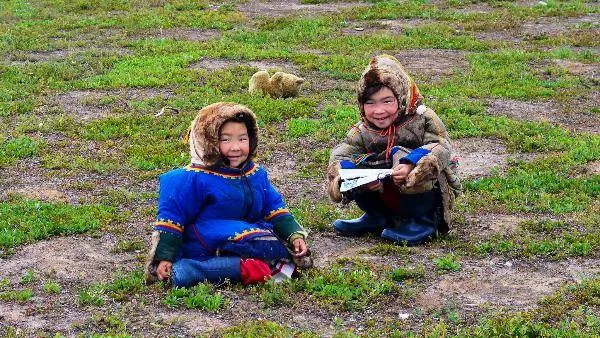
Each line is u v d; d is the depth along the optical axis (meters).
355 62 18.30
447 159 8.33
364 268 7.77
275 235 7.66
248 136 7.55
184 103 14.83
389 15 24.14
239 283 7.40
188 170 7.47
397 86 8.32
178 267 7.29
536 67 18.12
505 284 7.59
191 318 6.82
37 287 7.55
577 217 9.33
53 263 8.13
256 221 7.68
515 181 10.66
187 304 7.00
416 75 17.38
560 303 7.08
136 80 16.55
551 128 13.38
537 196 10.12
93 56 18.98
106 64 18.12
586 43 20.59
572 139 12.73
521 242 8.56
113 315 6.86
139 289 7.35
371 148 8.52
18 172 11.23
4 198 10.14
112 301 7.18
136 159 11.64
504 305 7.12
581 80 16.91
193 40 21.14
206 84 16.33
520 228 8.99
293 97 15.47
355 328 6.69
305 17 24.14
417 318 6.87
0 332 6.61
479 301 7.21
